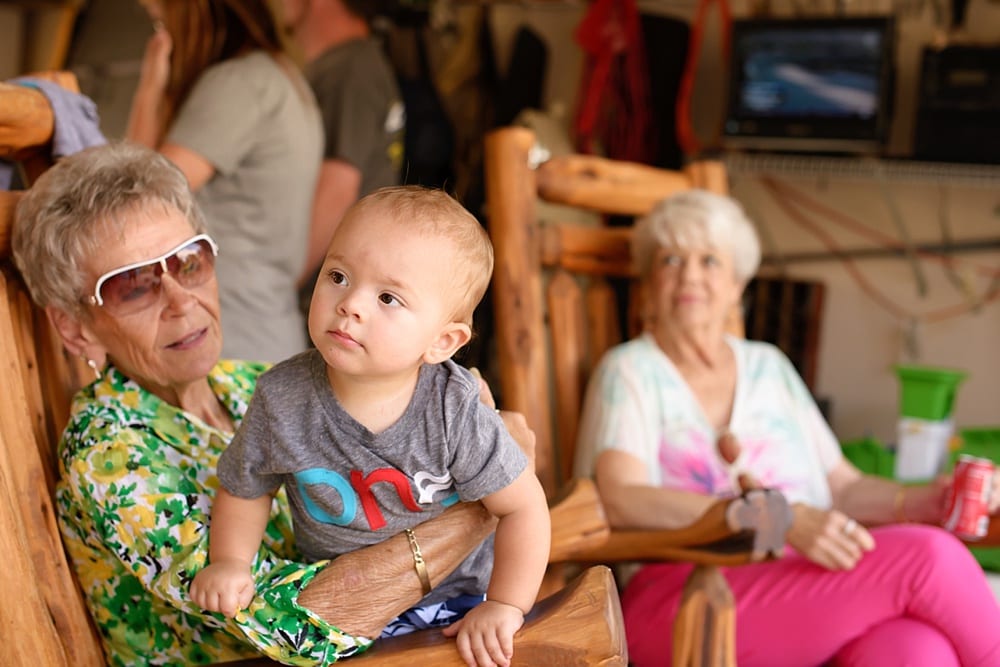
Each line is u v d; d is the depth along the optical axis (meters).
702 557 1.74
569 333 2.25
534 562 1.20
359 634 1.19
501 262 2.17
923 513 2.14
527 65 4.13
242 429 1.22
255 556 1.25
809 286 3.87
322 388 1.19
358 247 1.12
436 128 3.95
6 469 1.20
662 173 2.42
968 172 3.53
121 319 1.33
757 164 3.76
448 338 1.18
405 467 1.19
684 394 2.16
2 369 1.28
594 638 1.19
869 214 4.01
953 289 3.93
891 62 3.59
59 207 1.31
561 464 2.25
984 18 3.83
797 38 3.65
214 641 1.38
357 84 3.05
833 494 2.28
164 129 2.41
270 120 2.32
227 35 2.38
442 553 1.22
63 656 1.22
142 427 1.35
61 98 1.55
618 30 3.92
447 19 4.04
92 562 1.37
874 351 4.04
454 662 1.17
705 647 1.75
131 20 3.54
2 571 1.16
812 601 1.88
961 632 1.80
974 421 3.93
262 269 2.36
